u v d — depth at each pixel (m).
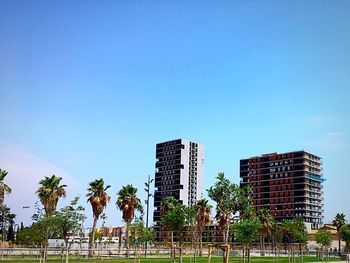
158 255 91.31
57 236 46.75
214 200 56.97
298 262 75.81
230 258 88.25
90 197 77.50
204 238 171.25
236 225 48.88
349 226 125.19
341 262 76.62
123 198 82.94
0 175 72.31
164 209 95.94
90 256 70.00
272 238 149.75
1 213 92.75
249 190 58.72
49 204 72.56
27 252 65.06
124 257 75.62
